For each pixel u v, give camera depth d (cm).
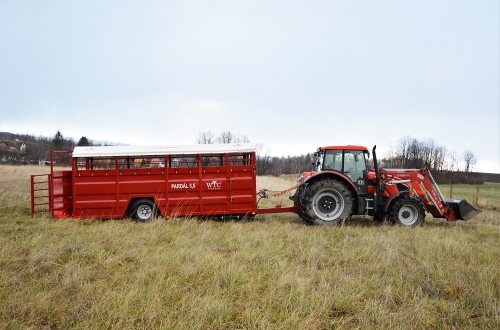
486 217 1209
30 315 394
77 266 550
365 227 915
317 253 634
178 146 952
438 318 414
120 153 927
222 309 407
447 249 680
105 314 397
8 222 891
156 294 441
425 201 1012
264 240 720
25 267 545
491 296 456
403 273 543
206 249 650
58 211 941
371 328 384
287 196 1730
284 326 381
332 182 938
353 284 488
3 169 2756
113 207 930
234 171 964
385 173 966
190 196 952
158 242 716
